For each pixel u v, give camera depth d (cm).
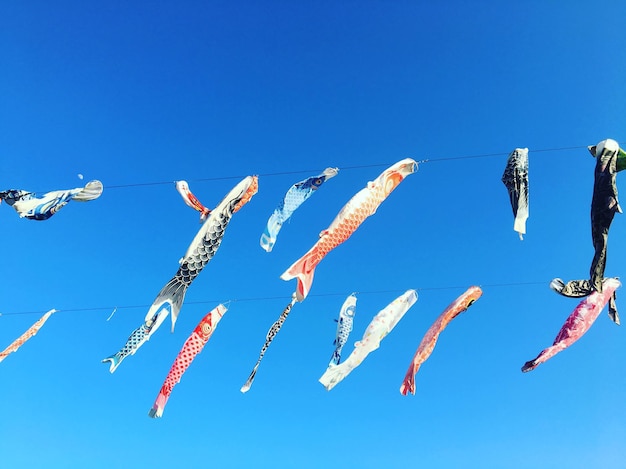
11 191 538
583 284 561
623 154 498
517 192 510
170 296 543
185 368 616
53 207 548
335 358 594
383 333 593
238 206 561
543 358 564
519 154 517
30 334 661
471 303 598
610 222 504
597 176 508
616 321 565
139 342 625
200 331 629
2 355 642
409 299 605
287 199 541
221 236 558
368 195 550
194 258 550
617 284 566
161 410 597
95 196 561
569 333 569
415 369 578
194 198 560
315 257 552
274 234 532
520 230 501
